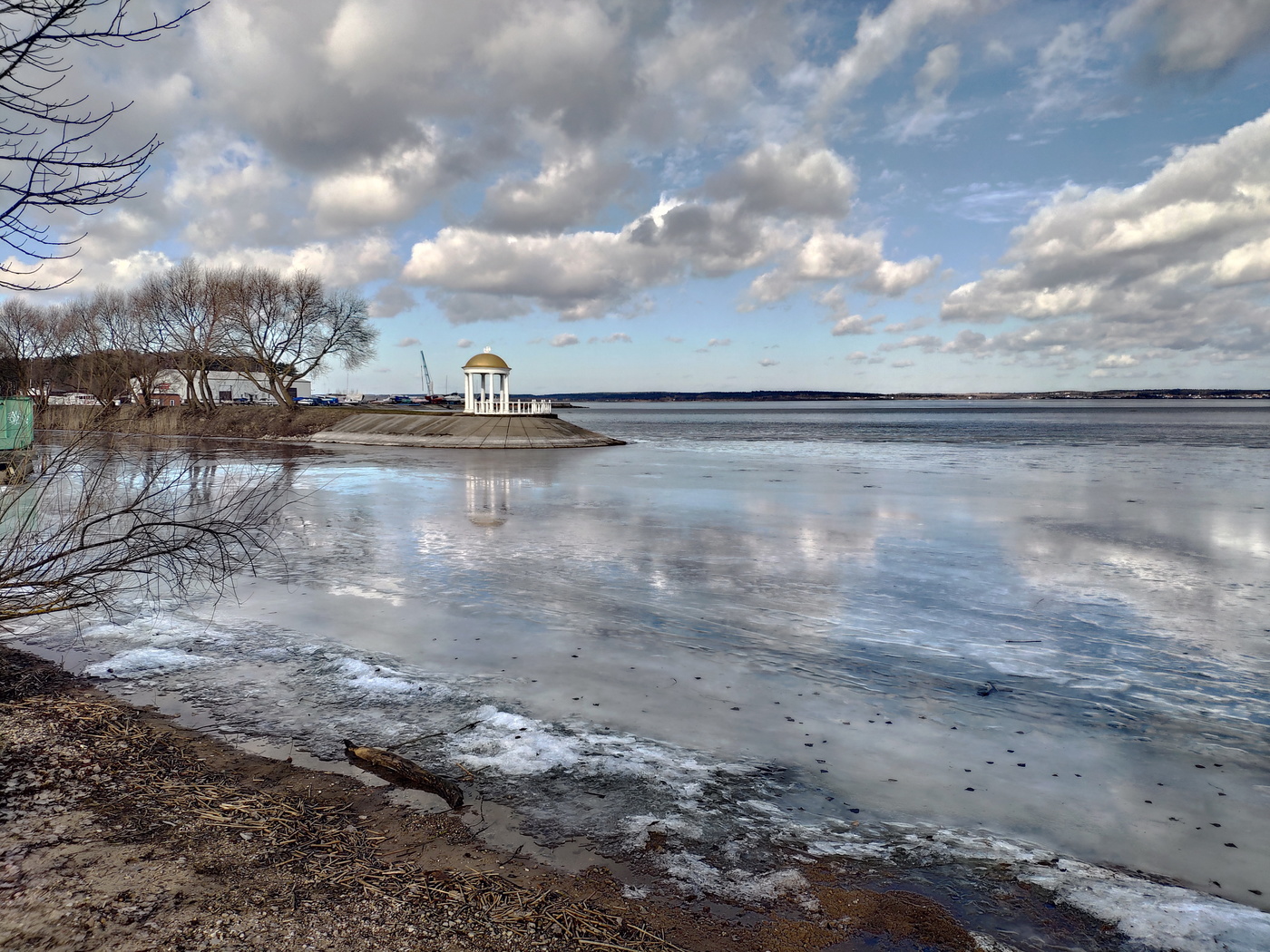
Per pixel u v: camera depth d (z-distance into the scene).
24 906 2.96
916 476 29.34
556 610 9.52
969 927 3.43
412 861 3.72
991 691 6.96
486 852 3.89
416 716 5.95
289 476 25.59
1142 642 8.55
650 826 4.32
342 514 18.17
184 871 3.35
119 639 7.76
